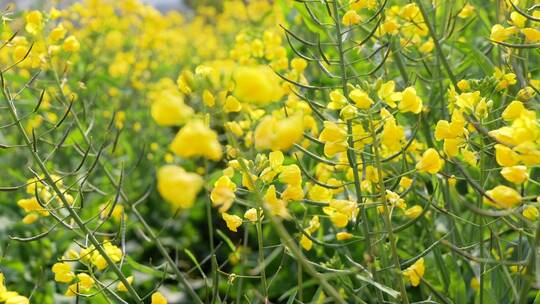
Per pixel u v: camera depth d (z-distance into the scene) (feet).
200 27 8.38
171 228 4.54
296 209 3.10
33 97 3.66
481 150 1.82
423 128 2.49
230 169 1.77
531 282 1.55
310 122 2.31
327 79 3.02
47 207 2.10
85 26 5.00
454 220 2.18
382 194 1.75
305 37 3.80
